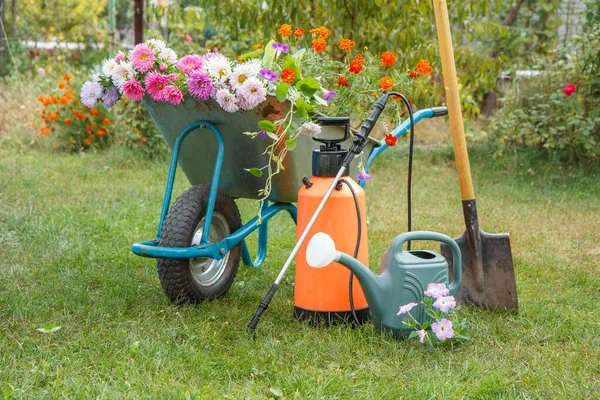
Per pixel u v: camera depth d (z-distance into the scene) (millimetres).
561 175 6953
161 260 3277
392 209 5664
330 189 2947
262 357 2715
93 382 2463
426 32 6352
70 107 8156
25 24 12703
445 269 2957
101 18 14742
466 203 3371
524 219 5363
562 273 4000
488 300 3365
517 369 2656
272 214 3549
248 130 3145
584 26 7184
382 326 2949
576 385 2500
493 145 7699
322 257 2717
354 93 3516
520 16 9953
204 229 3203
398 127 3543
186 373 2570
